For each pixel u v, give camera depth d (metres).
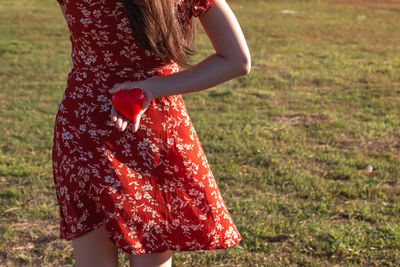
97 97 1.78
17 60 10.66
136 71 1.77
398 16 19.45
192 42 1.82
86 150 1.78
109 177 1.77
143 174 1.80
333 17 19.19
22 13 19.08
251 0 24.30
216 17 1.75
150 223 1.81
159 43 1.70
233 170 4.89
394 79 9.26
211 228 1.87
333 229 3.68
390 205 4.16
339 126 6.37
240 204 4.13
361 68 10.25
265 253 3.41
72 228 1.80
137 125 1.69
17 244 3.57
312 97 8.02
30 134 5.99
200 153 1.91
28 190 4.44
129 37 1.72
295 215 3.93
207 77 1.77
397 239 3.52
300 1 24.22
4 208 4.08
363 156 5.38
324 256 3.37
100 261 1.88
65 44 12.84
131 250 1.79
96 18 1.70
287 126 6.41
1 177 4.75
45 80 9.05
